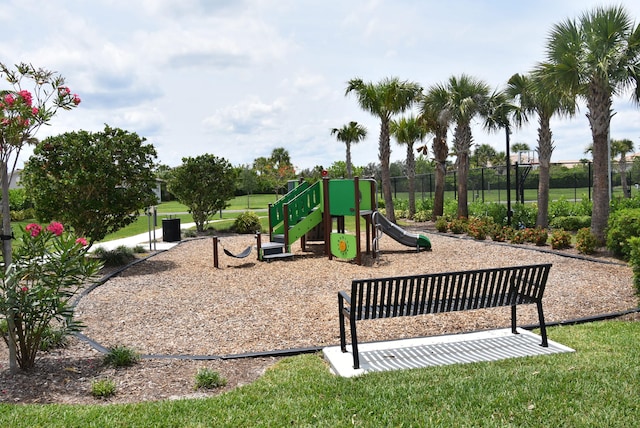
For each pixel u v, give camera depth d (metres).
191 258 14.33
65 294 5.21
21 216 35.00
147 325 7.13
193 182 22.20
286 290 9.38
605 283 8.97
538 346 5.47
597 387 4.18
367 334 6.34
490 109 21.73
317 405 4.01
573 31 13.67
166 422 3.77
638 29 12.79
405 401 4.04
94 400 4.39
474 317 6.94
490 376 4.48
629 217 11.09
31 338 5.15
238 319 7.34
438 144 26.64
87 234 12.85
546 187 18.97
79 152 12.09
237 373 5.10
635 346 5.35
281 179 66.25
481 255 13.37
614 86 13.69
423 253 14.16
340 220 15.29
